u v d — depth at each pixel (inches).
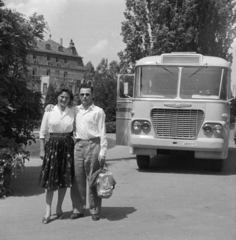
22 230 235.3
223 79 432.8
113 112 1362.0
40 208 284.5
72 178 252.7
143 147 435.2
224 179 405.4
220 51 1098.7
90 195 254.7
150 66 446.3
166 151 458.3
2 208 283.9
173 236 224.7
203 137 420.5
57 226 242.8
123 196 324.5
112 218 260.2
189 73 438.3
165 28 984.9
